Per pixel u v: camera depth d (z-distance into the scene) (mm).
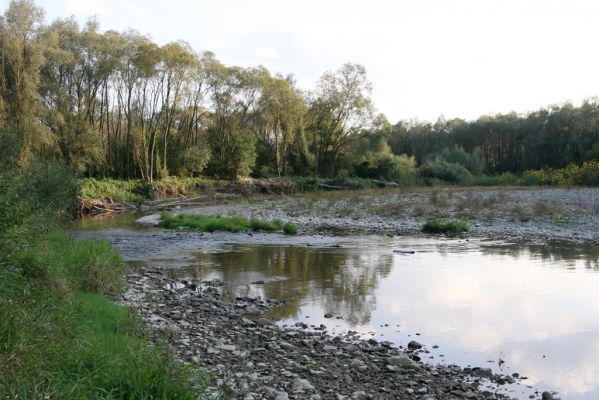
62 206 13859
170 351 6379
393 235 22047
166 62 49812
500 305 10406
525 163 81312
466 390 6398
